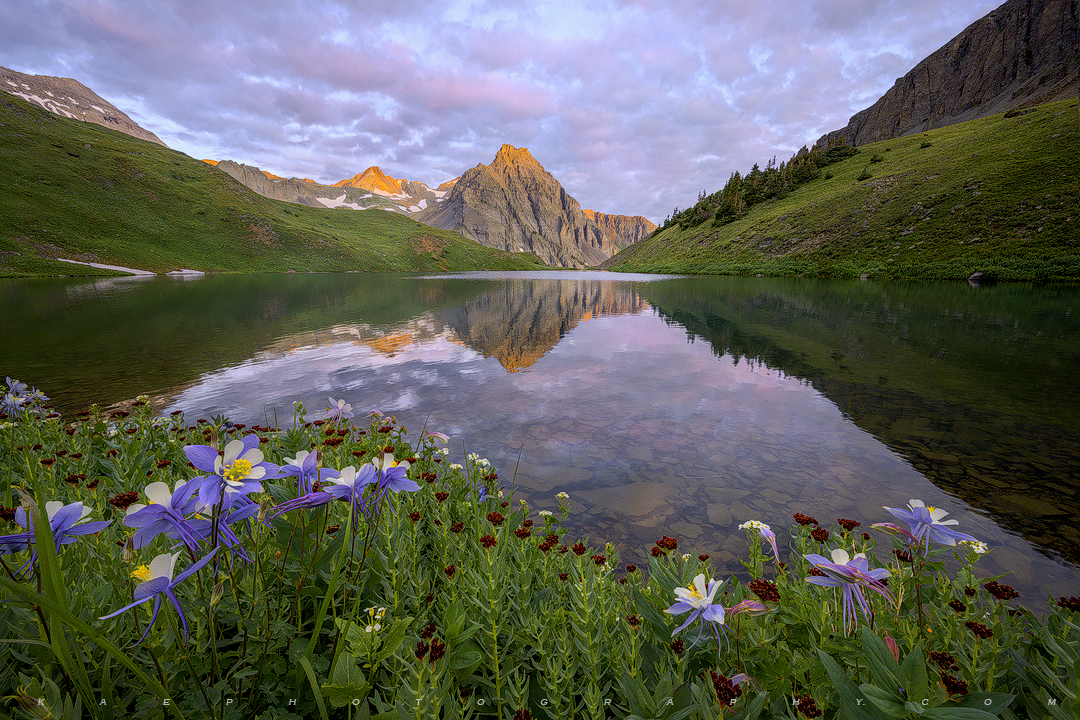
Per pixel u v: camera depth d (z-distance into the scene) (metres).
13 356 13.31
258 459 1.20
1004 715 1.43
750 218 108.50
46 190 108.50
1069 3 154.38
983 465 5.95
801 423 7.56
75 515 1.09
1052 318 19.92
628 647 1.78
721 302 31.12
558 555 2.84
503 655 1.83
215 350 14.34
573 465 5.92
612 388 9.77
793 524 4.54
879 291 37.59
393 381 10.30
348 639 1.41
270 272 121.38
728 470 5.77
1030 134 67.50
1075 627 1.72
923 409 8.26
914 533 1.66
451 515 3.32
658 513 4.73
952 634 1.86
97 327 19.94
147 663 1.34
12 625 1.31
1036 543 4.27
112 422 6.09
